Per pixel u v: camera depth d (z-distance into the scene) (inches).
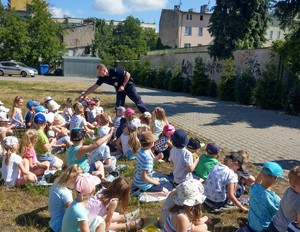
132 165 274.1
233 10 924.0
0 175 233.3
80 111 342.6
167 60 1349.7
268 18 948.0
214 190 197.6
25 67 1589.6
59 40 2074.3
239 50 895.7
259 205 161.5
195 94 1004.6
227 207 199.3
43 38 1953.7
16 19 1930.4
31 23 1942.7
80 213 141.1
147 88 1277.1
